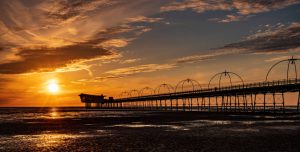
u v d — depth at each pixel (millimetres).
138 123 69000
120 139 40625
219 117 85750
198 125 60688
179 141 37750
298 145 33500
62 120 86312
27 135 47781
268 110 117562
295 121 66125
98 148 33625
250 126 55719
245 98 111188
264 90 92188
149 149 32188
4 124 72125
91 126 62844
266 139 38188
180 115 104625
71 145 36438
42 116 115750
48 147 35375
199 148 32344
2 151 33188
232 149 31500
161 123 67875
